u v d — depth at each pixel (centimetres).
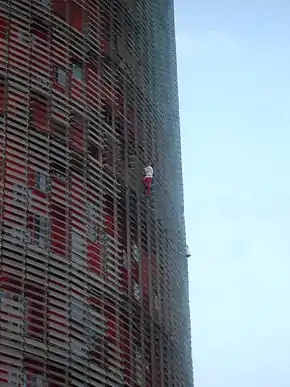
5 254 4700
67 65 5788
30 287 4728
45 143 5291
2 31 5462
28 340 4562
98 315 5078
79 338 4856
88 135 5681
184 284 6800
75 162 5462
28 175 5088
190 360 6544
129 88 6456
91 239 5316
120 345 5228
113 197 5712
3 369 4391
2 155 5000
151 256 6062
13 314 4556
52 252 4969
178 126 7625
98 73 6088
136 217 5959
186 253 7031
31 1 5747
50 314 4744
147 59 7000
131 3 6931
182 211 7181
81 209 5338
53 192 5181
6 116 5147
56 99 5538
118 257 5531
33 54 5553
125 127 6200
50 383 4581
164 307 6075
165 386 5759
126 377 5184
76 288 4991
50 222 5069
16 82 5328
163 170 6769
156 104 6969
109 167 5788
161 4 7819
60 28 5872
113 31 6462
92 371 4869
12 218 4853
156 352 5741
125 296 5453
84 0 6222
